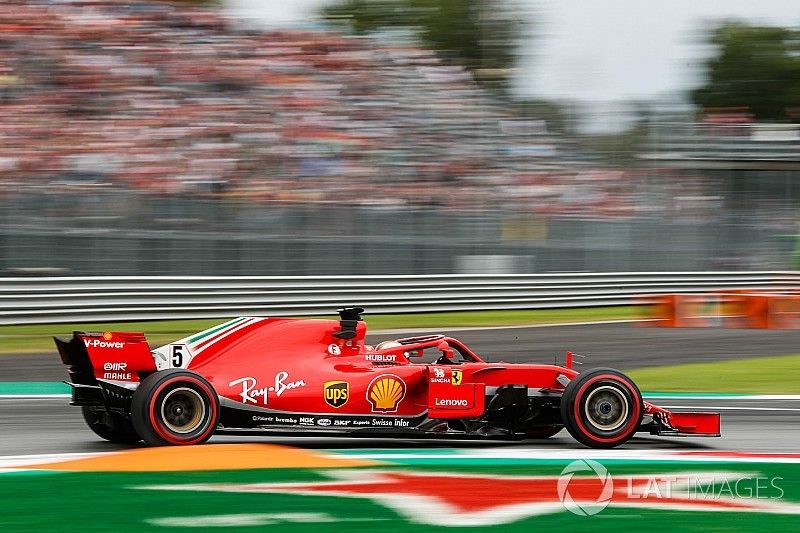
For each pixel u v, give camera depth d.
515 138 69.75
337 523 15.00
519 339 46.06
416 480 18.17
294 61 68.94
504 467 19.56
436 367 21.42
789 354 44.84
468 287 54.81
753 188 70.94
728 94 119.62
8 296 43.62
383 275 52.62
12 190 46.28
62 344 21.31
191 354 21.27
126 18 65.62
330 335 22.02
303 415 20.94
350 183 60.91
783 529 15.46
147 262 48.09
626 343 46.31
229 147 60.16
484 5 97.88
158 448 20.16
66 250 46.59
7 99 58.22
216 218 49.75
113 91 61.16
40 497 16.41
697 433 22.14
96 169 55.66
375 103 68.12
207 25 68.31
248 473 18.31
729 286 63.28
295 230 51.44
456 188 63.69
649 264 61.44
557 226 58.81
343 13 95.62
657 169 70.12
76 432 24.05
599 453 21.42
